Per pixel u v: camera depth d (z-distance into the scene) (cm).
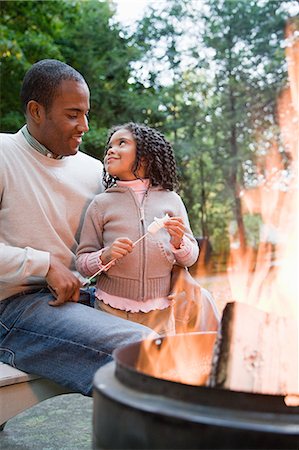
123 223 199
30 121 202
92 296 213
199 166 1116
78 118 201
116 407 89
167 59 1149
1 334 189
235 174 1091
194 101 1135
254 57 1088
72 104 198
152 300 197
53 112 197
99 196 206
